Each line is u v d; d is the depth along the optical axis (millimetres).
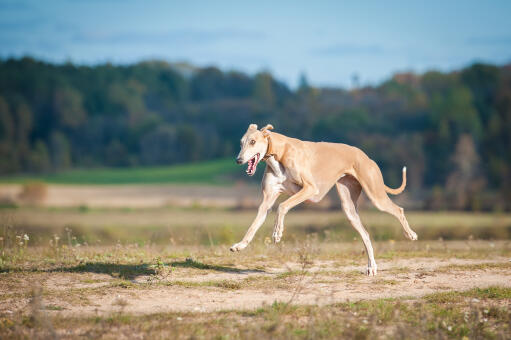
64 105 147250
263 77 180625
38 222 36688
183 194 76562
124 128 149000
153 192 79688
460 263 11578
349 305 7754
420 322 6863
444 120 100625
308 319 7117
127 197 73125
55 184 94000
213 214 48719
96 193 78375
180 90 186875
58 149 130625
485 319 7156
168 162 137250
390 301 8078
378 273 10273
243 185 90438
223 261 11141
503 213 50312
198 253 12352
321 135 114938
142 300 8125
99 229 30797
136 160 137250
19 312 7258
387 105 134375
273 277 9727
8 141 128875
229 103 169625
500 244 16453
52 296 8148
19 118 136750
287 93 188500
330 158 9805
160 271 9789
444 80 150375
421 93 139000
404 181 10328
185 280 9438
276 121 135750
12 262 10688
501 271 10547
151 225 34750
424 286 9203
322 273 10148
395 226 26938
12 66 162125
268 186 9742
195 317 7184
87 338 6242
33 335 6266
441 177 87312
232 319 7082
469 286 9234
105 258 11227
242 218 41969
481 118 111250
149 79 183625
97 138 146250
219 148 146625
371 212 42688
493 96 116625
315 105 141750
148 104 171375
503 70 137875
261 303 8008
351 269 10719
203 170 117125
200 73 196750
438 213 50938
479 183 77750
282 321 6922
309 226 28141
